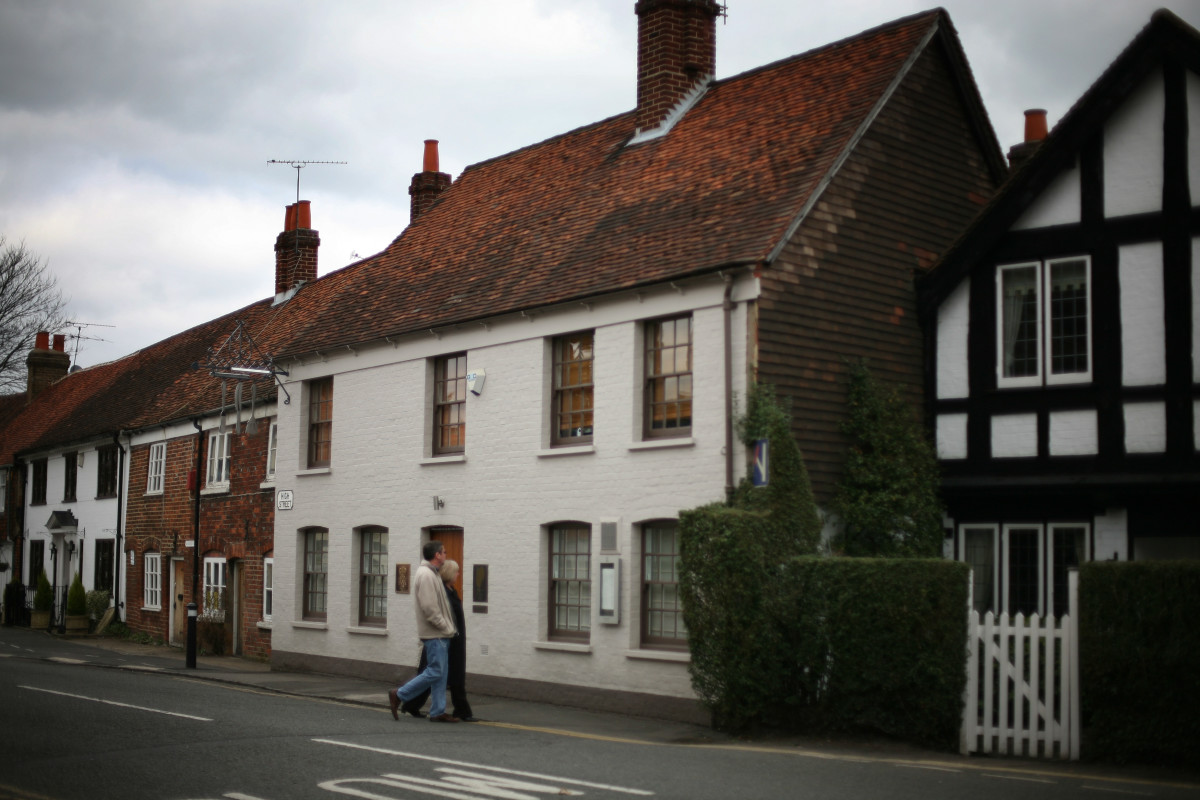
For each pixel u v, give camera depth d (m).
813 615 13.09
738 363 14.80
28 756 10.91
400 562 20.00
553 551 17.39
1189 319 14.64
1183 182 14.81
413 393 20.11
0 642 31.17
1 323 43.31
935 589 12.44
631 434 16.06
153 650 28.89
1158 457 14.70
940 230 17.44
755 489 14.27
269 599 24.95
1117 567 11.54
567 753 11.59
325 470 22.09
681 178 18.05
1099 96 15.33
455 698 14.49
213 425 28.59
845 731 12.98
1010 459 15.91
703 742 13.05
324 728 13.02
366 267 24.16
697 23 20.47
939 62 17.73
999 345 16.19
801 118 17.36
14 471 44.28
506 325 18.27
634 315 16.17
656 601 15.80
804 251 15.38
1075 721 11.83
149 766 10.42
